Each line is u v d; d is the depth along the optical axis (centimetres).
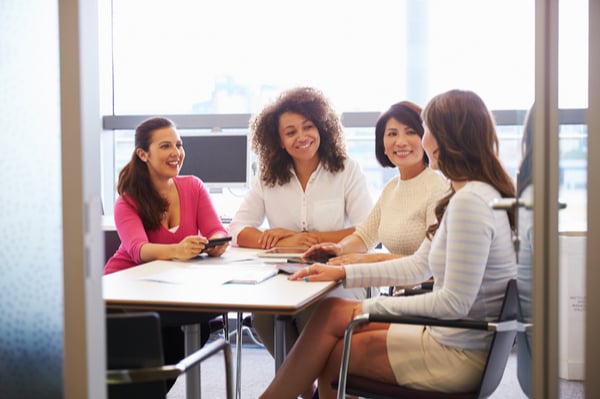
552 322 133
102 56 447
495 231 172
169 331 235
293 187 292
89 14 118
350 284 205
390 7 409
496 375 177
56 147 118
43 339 121
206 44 436
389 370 179
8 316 122
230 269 221
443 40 404
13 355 122
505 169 183
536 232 133
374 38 412
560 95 138
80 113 113
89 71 118
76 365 116
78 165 114
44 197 119
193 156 395
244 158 391
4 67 120
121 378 135
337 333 194
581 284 253
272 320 272
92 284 117
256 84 432
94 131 119
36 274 120
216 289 184
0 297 122
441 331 177
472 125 182
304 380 192
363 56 414
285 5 423
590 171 158
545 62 132
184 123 440
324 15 418
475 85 398
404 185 258
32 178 120
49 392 121
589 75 160
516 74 389
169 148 270
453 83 403
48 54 118
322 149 289
